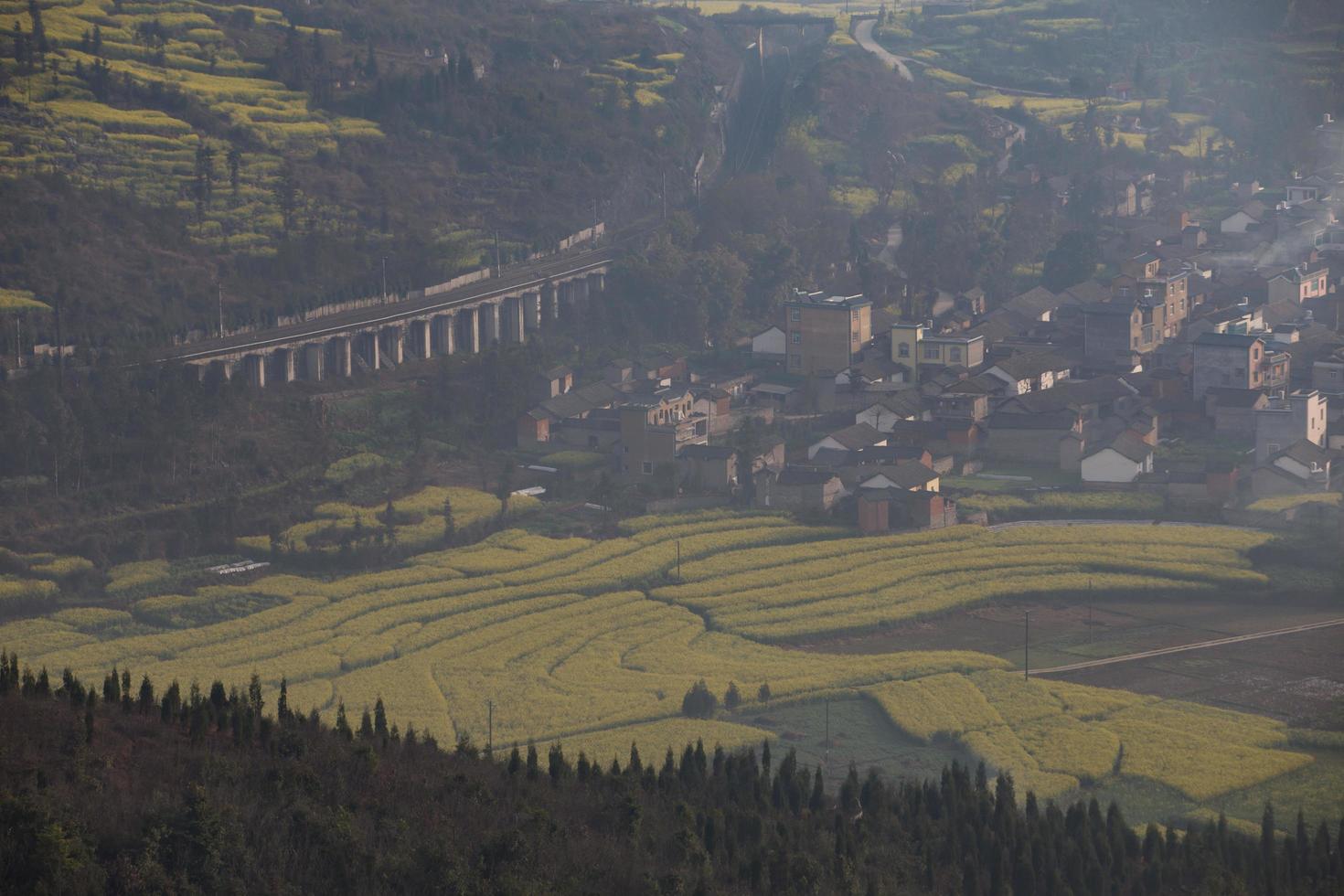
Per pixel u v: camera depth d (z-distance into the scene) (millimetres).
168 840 165125
